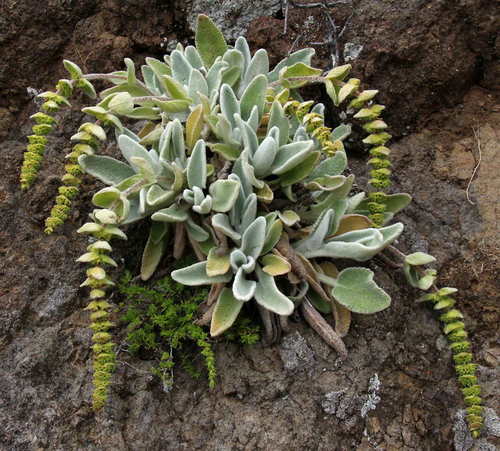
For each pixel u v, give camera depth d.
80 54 0.80
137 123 0.79
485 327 0.71
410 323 0.70
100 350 0.60
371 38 0.77
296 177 0.67
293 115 0.74
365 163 0.80
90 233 0.68
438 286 0.72
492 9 0.77
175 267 0.69
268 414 0.63
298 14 0.81
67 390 0.63
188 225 0.66
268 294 0.62
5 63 0.78
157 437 0.63
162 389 0.65
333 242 0.66
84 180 0.73
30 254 0.68
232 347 0.65
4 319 0.65
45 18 0.79
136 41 0.82
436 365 0.69
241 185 0.65
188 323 0.65
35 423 0.61
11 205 0.70
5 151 0.74
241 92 0.74
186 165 0.67
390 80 0.78
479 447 0.67
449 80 0.78
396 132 0.80
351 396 0.64
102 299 0.68
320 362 0.65
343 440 0.63
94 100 0.79
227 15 0.81
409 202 0.71
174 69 0.72
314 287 0.66
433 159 0.78
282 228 0.67
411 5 0.77
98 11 0.81
